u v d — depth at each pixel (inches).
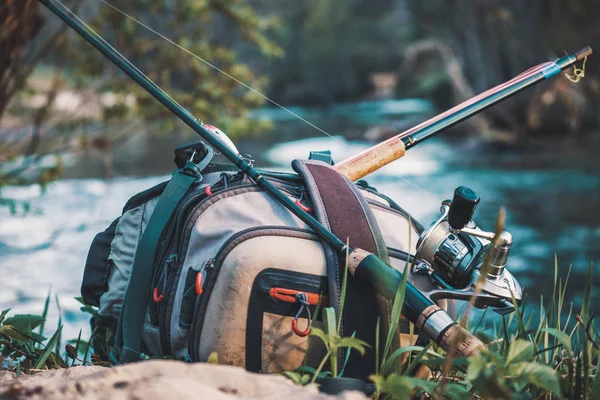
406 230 90.2
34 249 259.1
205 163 91.4
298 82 1365.7
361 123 928.9
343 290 73.4
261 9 1429.6
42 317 108.3
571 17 821.2
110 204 348.5
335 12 1427.2
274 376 62.5
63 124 332.8
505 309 85.5
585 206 390.0
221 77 329.4
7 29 181.3
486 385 58.9
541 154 631.8
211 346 75.9
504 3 851.4
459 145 687.1
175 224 87.0
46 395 57.4
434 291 81.7
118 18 320.5
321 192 82.6
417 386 68.7
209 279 76.7
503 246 82.9
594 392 73.3
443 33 1157.1
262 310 75.4
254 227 78.0
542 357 94.6
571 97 681.6
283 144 736.3
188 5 322.7
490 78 873.5
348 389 69.3
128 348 86.0
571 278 254.5
